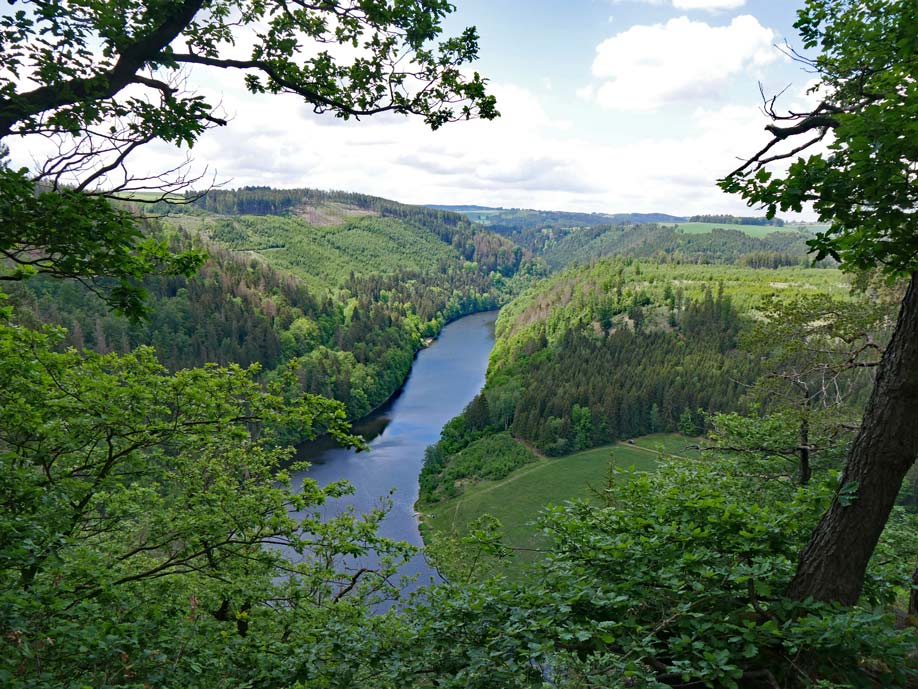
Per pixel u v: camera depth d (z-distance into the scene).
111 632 7.04
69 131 5.34
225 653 8.37
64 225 5.33
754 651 5.33
